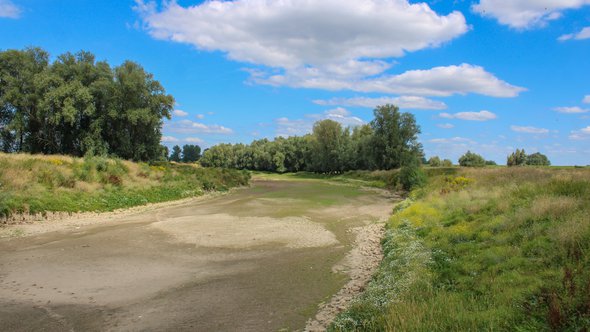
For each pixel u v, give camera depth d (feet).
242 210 77.77
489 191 63.87
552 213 36.83
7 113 154.81
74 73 161.99
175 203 89.45
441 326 20.27
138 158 167.32
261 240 50.52
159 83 171.42
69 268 37.35
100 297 30.17
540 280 24.08
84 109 147.54
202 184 117.29
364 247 47.78
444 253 35.22
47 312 27.12
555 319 18.97
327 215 74.18
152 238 50.55
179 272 36.86
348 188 155.02
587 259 25.18
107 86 156.76
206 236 52.16
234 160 392.47
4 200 58.59
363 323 23.20
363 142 240.94
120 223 61.26
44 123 153.69
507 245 32.99
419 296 25.55
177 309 27.96
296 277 35.73
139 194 88.22
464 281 27.58
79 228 56.59
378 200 107.55
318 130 276.21
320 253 44.65
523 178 69.51
